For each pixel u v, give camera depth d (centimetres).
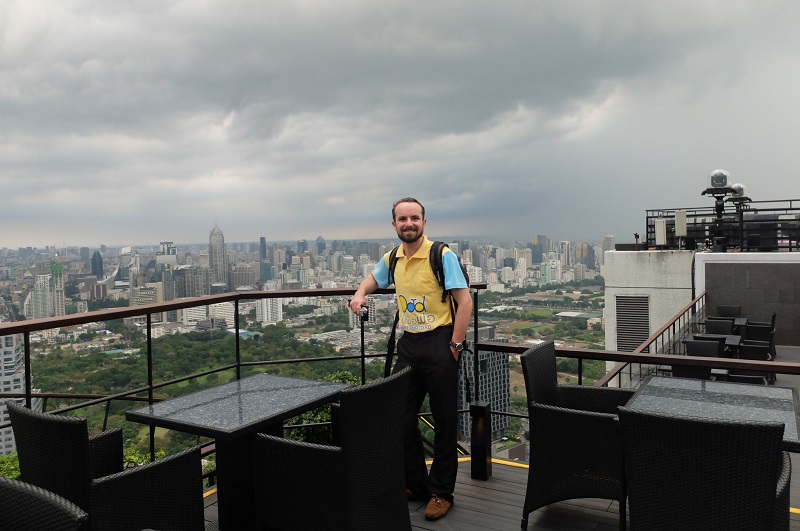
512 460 350
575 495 256
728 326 907
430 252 283
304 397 250
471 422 327
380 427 215
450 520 279
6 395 279
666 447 180
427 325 286
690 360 282
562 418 257
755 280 1145
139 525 188
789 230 1311
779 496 177
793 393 251
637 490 188
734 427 167
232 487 245
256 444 230
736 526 171
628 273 1395
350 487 204
